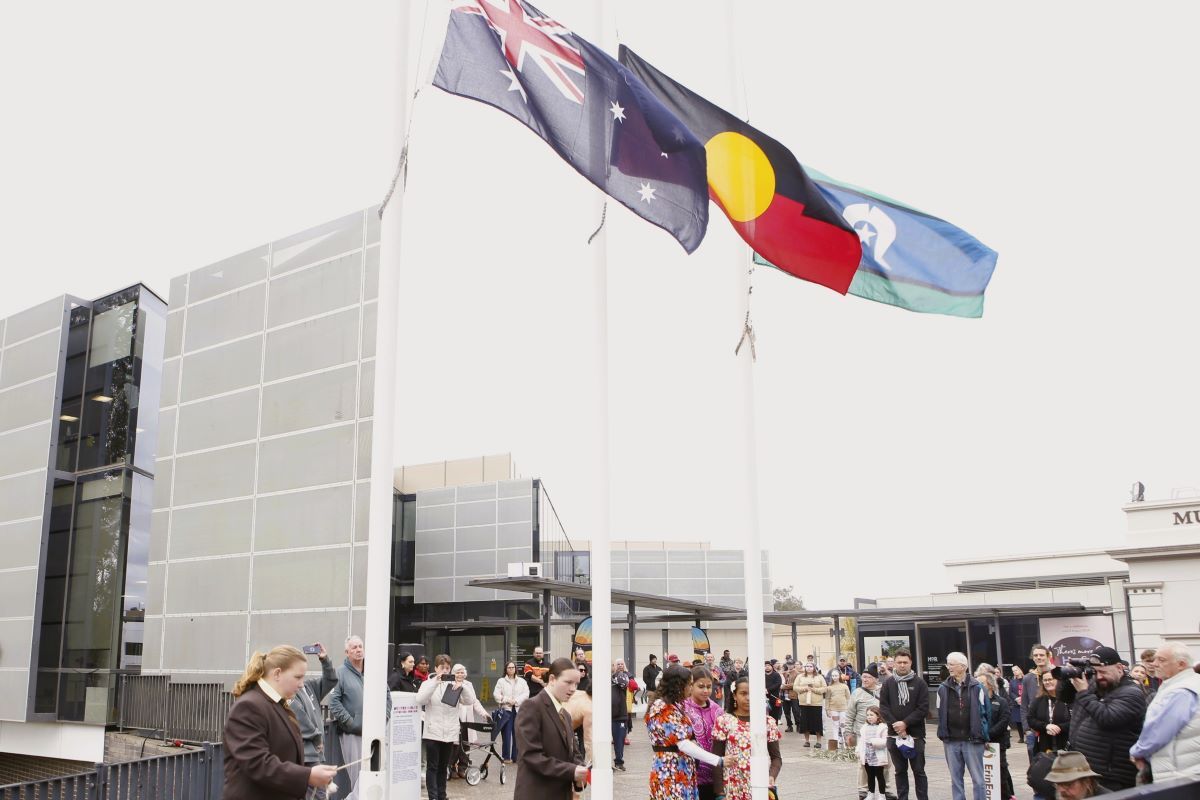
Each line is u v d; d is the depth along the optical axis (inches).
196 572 796.6
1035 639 1135.6
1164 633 1001.5
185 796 345.1
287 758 208.5
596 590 308.5
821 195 323.3
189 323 856.9
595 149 279.3
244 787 200.7
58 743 878.4
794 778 647.1
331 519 722.2
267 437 774.5
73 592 910.4
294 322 778.2
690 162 293.3
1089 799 122.5
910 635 1217.4
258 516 765.3
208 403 824.3
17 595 945.5
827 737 807.7
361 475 711.7
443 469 1720.0
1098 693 298.4
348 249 756.0
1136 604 1027.3
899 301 373.4
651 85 347.3
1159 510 1026.1
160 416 859.4
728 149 331.9
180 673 784.9
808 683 857.5
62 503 944.9
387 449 268.2
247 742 201.8
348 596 700.0
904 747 483.2
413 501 1603.1
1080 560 1425.9
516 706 726.5
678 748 293.0
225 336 825.5
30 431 983.6
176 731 764.0
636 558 2044.8
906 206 383.6
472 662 1491.1
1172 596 1004.6
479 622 1445.6
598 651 305.6
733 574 2065.7
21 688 912.9
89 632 885.8
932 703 1173.7
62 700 892.0
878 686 603.5
